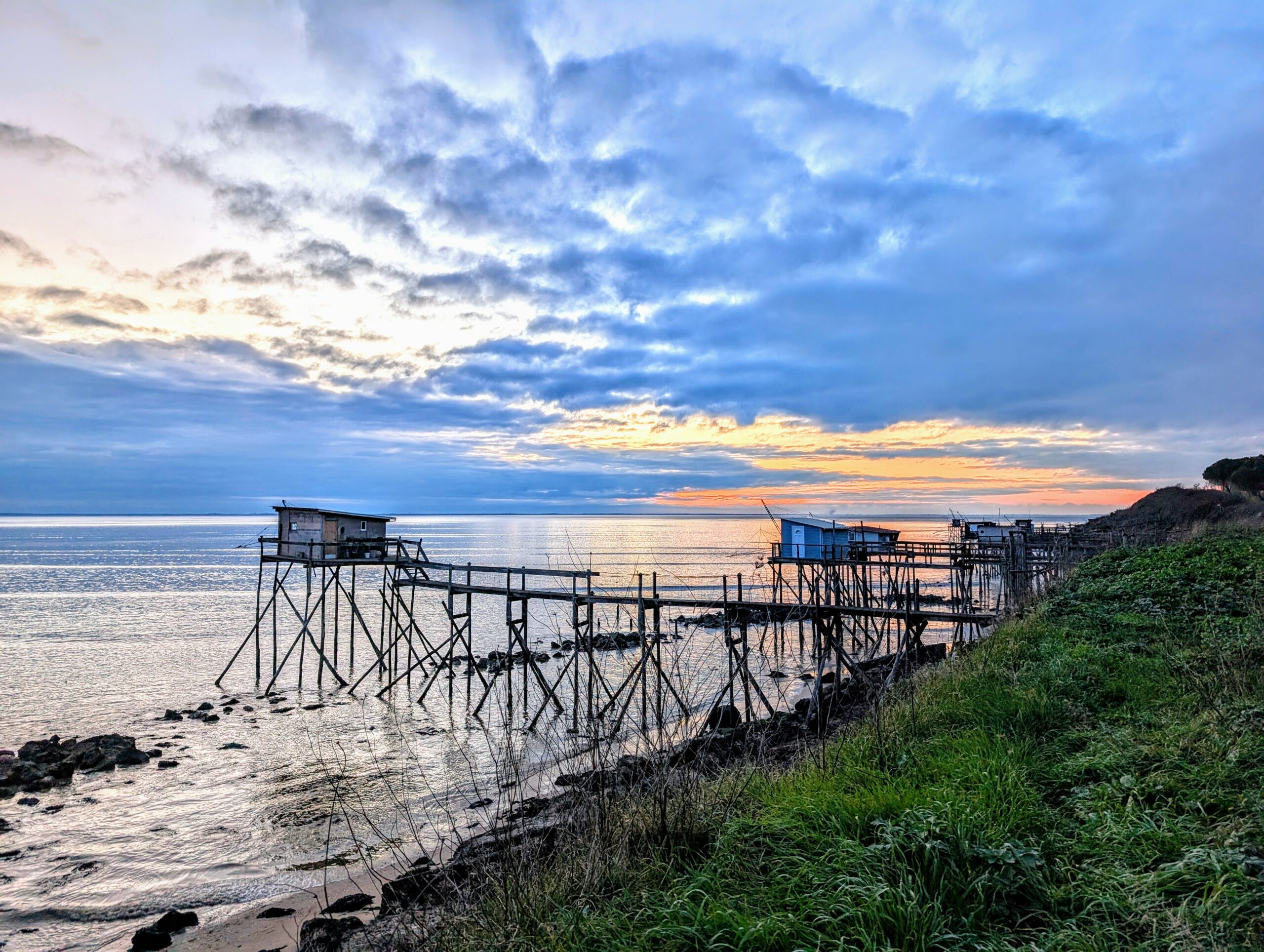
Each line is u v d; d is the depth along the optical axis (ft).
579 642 67.10
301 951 24.64
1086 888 14.74
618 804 21.77
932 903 13.85
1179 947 12.29
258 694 82.48
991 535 142.31
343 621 141.49
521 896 17.71
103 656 103.40
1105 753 21.77
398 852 37.60
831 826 17.71
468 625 80.64
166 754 58.65
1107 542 108.06
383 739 62.75
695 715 58.34
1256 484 146.82
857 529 116.98
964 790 19.72
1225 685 25.86
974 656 41.65
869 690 53.52
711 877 16.51
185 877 36.91
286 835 41.55
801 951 13.29
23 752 57.82
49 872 37.78
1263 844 14.84
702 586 147.13
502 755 53.78
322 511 89.45
